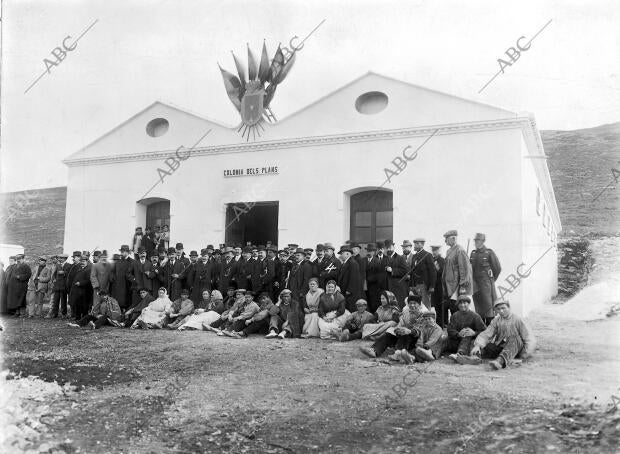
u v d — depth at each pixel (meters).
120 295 13.70
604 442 5.60
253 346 10.21
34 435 6.29
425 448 5.73
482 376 7.80
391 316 10.46
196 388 7.81
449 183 13.45
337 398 7.17
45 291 15.40
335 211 14.73
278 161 15.58
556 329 11.17
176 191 16.88
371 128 14.47
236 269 13.15
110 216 17.72
